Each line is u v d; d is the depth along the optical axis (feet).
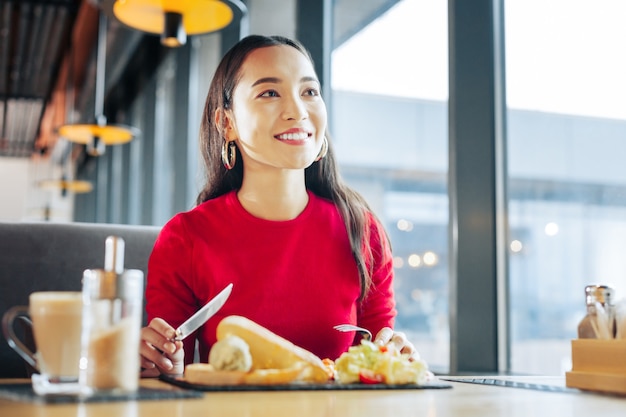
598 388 3.52
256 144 4.42
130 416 2.35
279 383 3.21
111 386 2.83
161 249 4.61
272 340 3.33
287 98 4.39
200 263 4.50
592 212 7.47
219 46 14.65
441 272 9.34
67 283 5.76
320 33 11.09
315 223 4.60
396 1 10.20
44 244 5.76
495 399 3.06
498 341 7.86
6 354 5.42
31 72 26.16
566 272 7.79
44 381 2.88
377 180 10.52
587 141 7.50
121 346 2.85
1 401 2.68
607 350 3.54
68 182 26.32
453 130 8.18
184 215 4.67
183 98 17.34
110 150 30.09
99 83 18.95
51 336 2.86
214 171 4.81
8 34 22.12
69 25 21.06
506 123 8.04
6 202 41.27
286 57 4.45
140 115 24.00
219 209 4.64
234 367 3.18
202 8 9.21
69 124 16.70
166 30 9.14
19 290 5.63
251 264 4.48
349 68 11.08
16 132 35.68
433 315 9.46
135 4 9.11
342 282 4.57
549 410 2.75
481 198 7.97
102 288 2.85
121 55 21.50
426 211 9.60
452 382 3.79
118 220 27.50
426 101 9.58
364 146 10.77
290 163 4.38
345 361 3.34
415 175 9.78
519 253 7.95
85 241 5.87
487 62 8.02
